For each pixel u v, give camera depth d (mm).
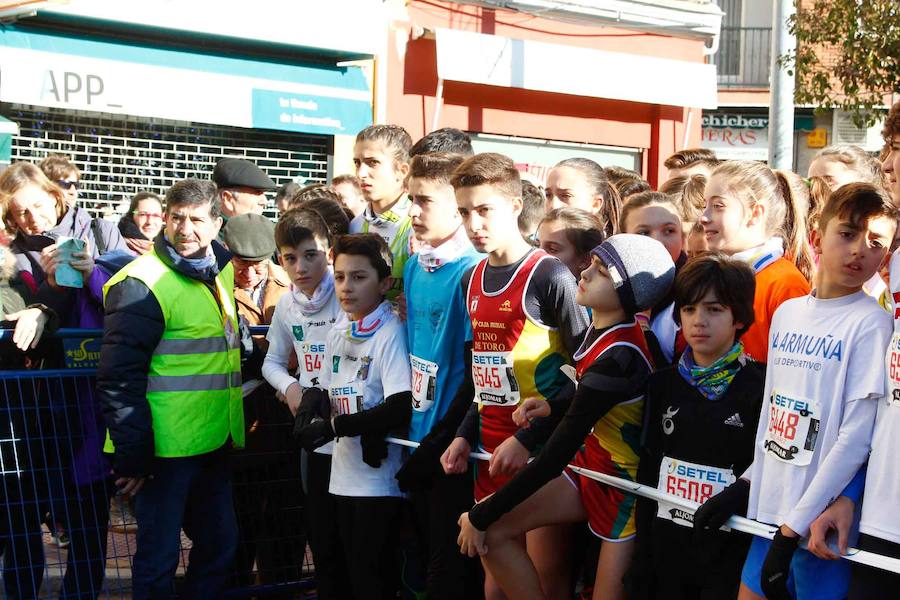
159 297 4098
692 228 4160
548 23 13062
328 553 4309
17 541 4289
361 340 4086
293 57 10812
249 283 5344
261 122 10500
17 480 4262
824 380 2869
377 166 4562
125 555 4602
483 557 3490
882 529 2709
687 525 3123
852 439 2781
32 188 5012
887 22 12570
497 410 3680
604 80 13250
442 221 3920
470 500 3857
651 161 14227
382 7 10977
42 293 4738
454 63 11977
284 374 4480
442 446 3803
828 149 5043
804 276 3639
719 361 3105
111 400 4004
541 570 3701
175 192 4176
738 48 20328
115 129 9891
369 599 4074
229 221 5336
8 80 9062
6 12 8781
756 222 3576
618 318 3305
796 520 2779
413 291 4039
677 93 13883
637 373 3229
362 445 3994
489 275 3705
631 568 3287
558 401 3428
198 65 10148
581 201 4875
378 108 11586
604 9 13305
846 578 2871
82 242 4605
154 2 9531
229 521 4418
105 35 9648
